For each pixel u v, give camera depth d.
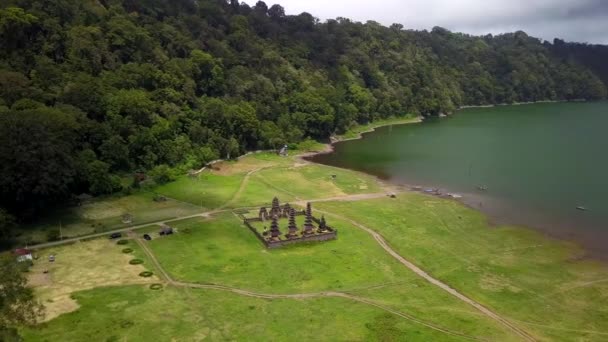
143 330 78.38
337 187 165.38
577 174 182.50
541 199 152.88
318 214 136.88
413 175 183.00
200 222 128.38
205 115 199.75
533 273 101.94
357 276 99.00
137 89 186.62
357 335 78.31
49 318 80.94
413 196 156.00
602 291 94.38
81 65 178.00
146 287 92.38
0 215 108.56
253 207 142.00
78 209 134.38
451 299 90.69
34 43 176.38
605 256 110.88
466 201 151.25
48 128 128.62
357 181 173.62
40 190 118.81
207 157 186.38
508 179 176.25
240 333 78.25
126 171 163.00
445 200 151.88
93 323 79.88
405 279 98.38
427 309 86.75
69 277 95.81
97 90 169.00
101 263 102.44
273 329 79.50
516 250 113.75
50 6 186.62
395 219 133.25
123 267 100.69
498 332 80.00
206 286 93.62
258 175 178.25
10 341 54.78
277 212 134.38
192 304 86.62
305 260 106.19
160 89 193.12
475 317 84.31
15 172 117.12
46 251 107.94
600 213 139.88
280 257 107.56
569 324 83.31
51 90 162.38
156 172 160.12
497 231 125.88
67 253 107.06
